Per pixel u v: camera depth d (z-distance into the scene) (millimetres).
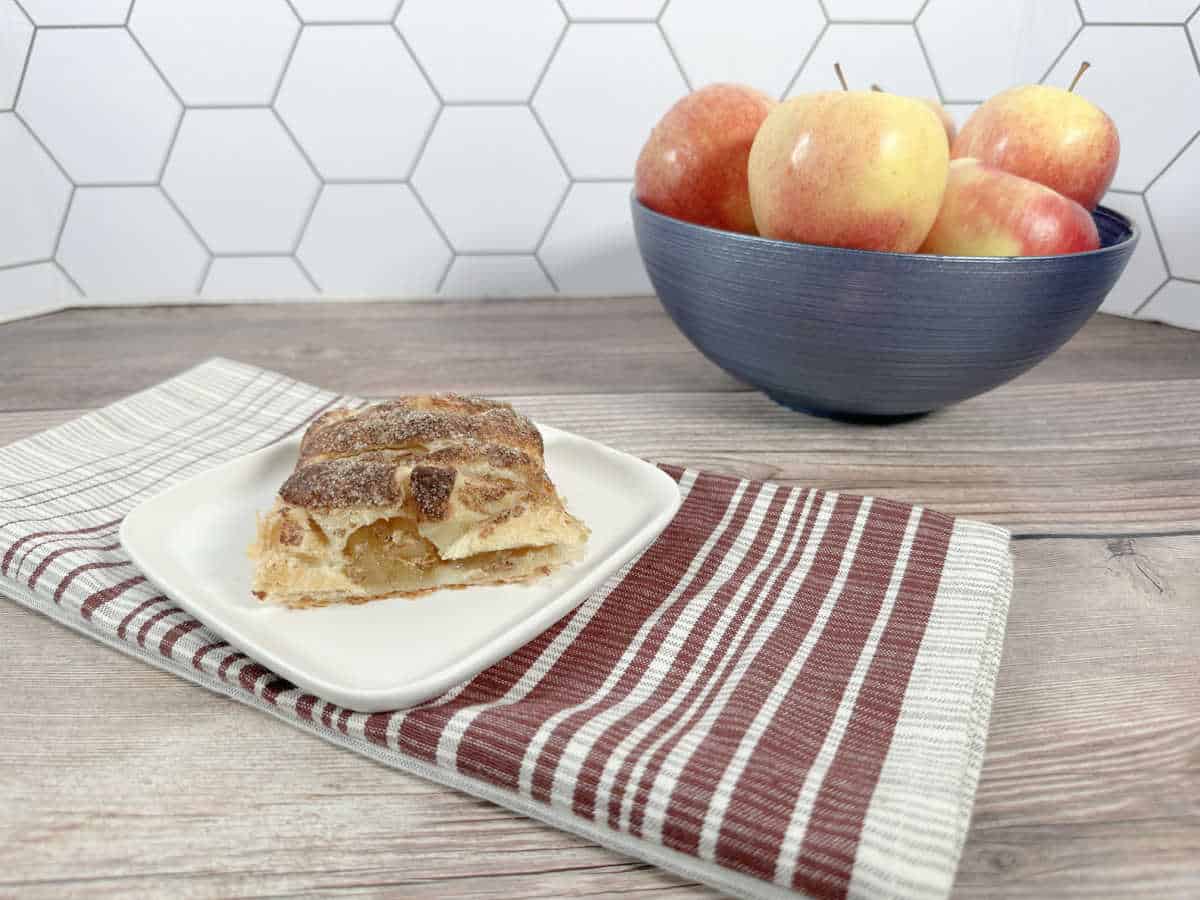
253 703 460
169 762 429
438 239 994
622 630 499
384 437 528
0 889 367
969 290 605
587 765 392
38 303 970
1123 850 392
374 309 992
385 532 495
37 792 410
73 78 899
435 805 414
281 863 384
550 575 518
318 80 919
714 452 706
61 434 681
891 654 475
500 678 465
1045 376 848
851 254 603
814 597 521
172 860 383
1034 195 622
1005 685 482
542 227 996
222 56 903
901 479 673
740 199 694
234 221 972
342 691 415
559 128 954
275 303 1008
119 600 490
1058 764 433
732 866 368
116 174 942
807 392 699
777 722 428
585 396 794
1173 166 911
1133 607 544
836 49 953
